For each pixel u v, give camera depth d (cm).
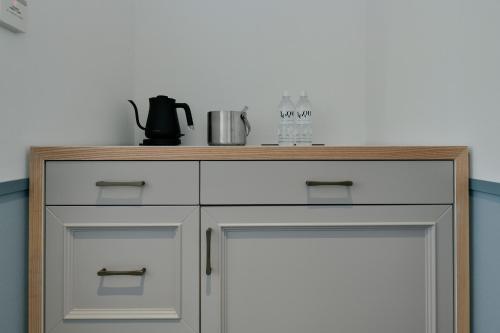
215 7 172
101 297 111
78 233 111
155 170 111
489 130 98
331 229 113
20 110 99
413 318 113
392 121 152
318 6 172
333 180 111
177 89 172
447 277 111
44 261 108
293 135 160
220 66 172
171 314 112
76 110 126
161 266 112
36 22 104
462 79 109
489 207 101
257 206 112
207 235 109
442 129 119
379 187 112
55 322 109
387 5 155
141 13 172
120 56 160
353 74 173
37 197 106
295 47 172
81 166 109
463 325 109
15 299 102
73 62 124
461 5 108
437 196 111
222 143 149
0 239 94
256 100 172
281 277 113
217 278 111
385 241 113
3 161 93
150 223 111
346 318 113
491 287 100
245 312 113
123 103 164
